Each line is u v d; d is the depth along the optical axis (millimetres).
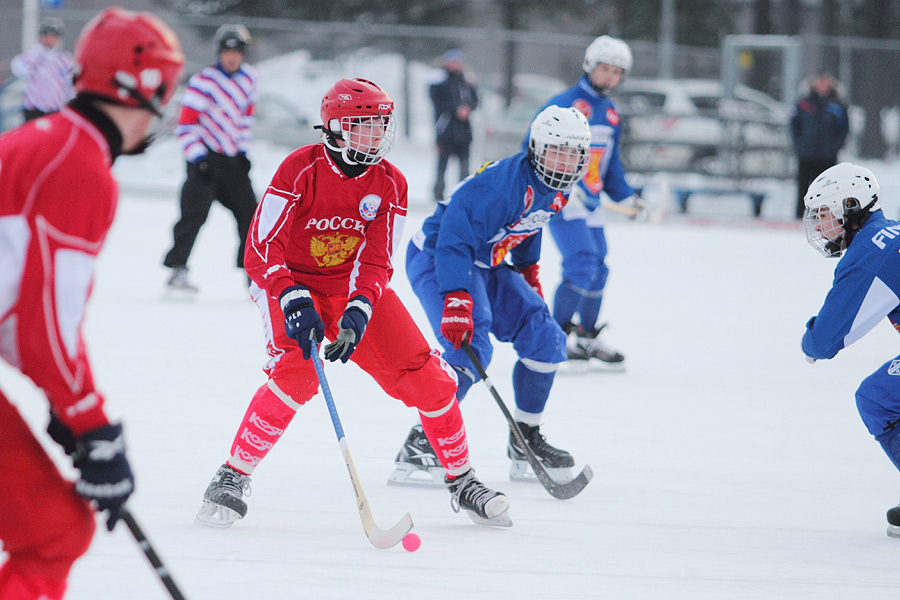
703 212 68812
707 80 75500
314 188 13070
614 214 63281
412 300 32406
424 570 11781
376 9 104312
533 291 16234
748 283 39938
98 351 23672
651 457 17359
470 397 21516
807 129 58188
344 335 12836
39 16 68188
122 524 12859
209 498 13062
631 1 116312
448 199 16312
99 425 7887
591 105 24578
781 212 69062
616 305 34406
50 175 7680
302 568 11672
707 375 24438
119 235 46750
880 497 15516
